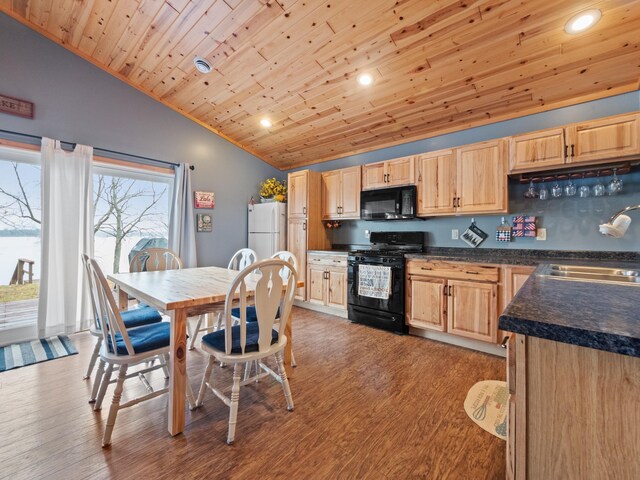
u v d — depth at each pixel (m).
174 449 1.42
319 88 3.01
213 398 1.87
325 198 4.16
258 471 1.30
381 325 3.18
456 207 2.94
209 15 2.38
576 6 1.85
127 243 3.58
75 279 2.98
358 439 1.50
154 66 3.14
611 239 2.45
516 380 0.69
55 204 2.88
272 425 1.61
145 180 3.71
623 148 2.13
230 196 4.44
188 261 3.86
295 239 4.18
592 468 0.62
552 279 1.32
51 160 2.84
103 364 1.81
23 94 2.78
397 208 3.31
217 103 3.60
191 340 2.63
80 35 2.88
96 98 3.21
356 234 4.15
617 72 2.25
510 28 2.06
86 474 1.26
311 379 2.11
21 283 2.86
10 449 1.39
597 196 2.49
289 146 4.36
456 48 2.28
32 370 2.20
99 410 1.71
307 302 4.07
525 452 0.68
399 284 3.03
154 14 2.49
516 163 2.56
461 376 2.15
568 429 0.64
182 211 3.81
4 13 2.69
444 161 3.02
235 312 2.33
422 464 1.34
